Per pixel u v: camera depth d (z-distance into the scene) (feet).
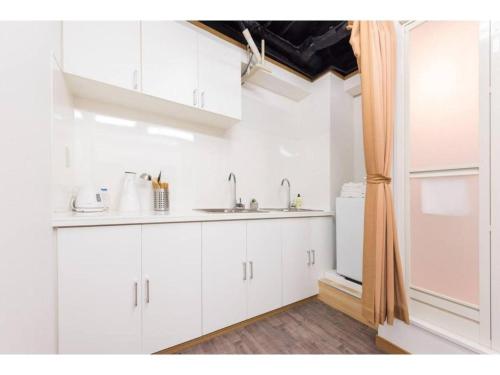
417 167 4.33
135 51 4.63
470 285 3.63
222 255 4.91
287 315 5.90
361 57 4.57
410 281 4.38
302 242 6.56
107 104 5.30
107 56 4.32
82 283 3.42
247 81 7.75
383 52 4.42
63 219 3.26
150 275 4.00
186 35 5.34
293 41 7.14
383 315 4.18
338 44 7.24
